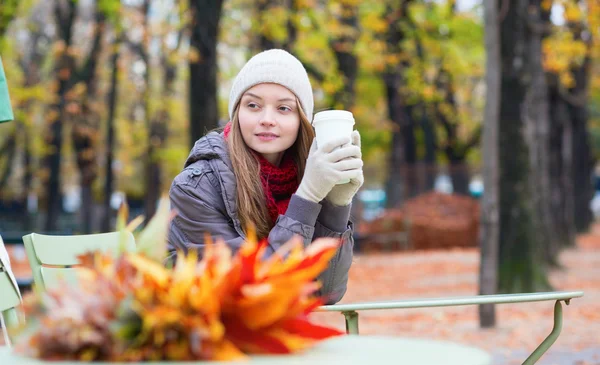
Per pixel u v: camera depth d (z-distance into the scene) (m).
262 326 1.55
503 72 12.24
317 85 18.88
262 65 3.09
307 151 3.17
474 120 32.69
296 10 18.09
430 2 21.47
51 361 1.48
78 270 1.60
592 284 15.31
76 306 1.48
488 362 1.59
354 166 2.68
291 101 3.09
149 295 1.47
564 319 10.55
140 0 22.67
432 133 32.44
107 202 26.67
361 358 1.58
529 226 12.19
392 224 26.45
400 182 27.62
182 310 1.48
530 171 12.26
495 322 9.97
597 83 29.73
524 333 9.54
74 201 49.25
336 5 18.33
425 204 27.02
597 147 43.44
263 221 3.04
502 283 12.12
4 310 2.93
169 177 31.20
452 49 22.47
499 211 12.27
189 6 14.71
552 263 17.67
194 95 14.09
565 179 26.42
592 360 7.80
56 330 1.46
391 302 2.66
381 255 24.64
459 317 11.10
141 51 25.84
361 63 22.31
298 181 3.19
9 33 26.20
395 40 21.94
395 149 28.73
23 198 34.34
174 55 15.02
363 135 32.16
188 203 3.02
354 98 20.08
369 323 10.89
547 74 22.23
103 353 1.46
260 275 1.53
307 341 1.60
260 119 3.07
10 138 31.62
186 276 1.49
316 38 18.89
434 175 28.11
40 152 29.39
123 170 34.66
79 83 22.50
